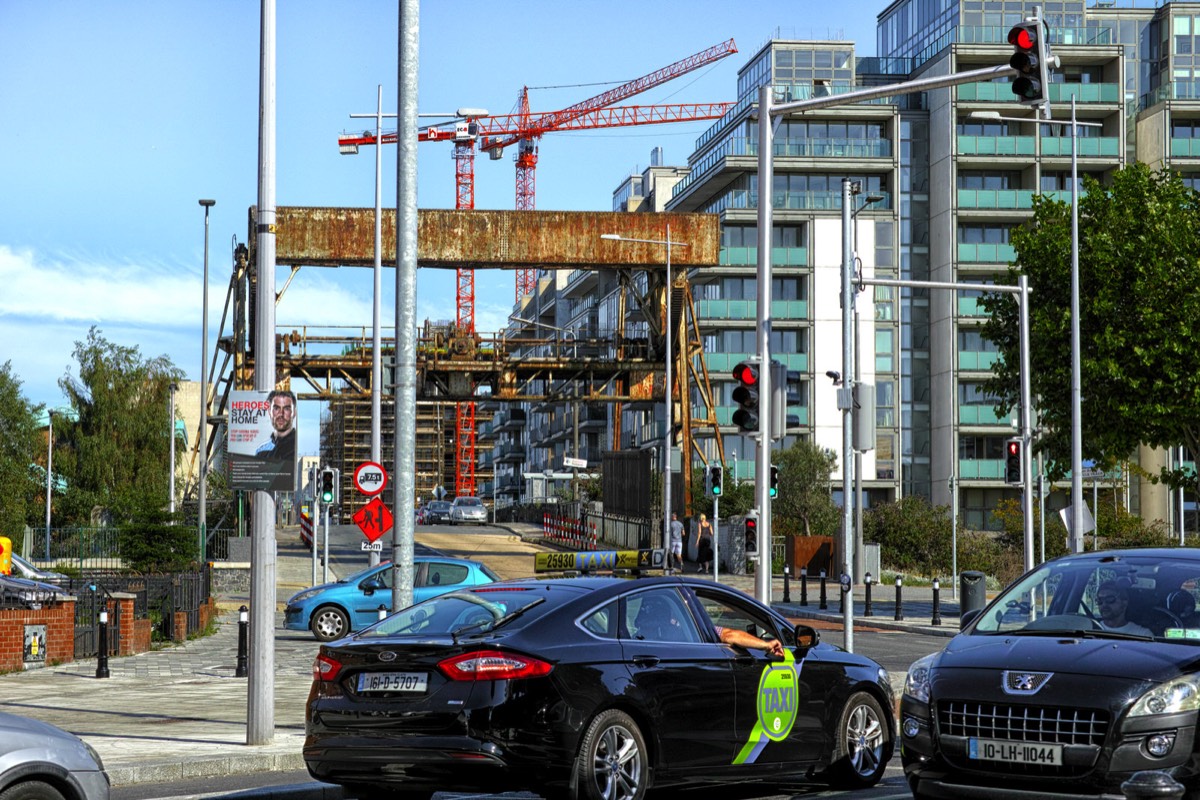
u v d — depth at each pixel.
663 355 58.81
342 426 177.00
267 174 14.72
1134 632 10.29
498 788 9.84
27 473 74.19
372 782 10.11
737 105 90.38
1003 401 41.97
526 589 11.02
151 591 31.83
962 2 85.00
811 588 54.50
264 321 14.67
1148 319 36.69
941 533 63.06
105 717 17.33
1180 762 9.13
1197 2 88.06
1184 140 83.00
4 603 24.70
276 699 19.67
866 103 86.19
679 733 10.72
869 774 12.48
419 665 9.99
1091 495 81.88
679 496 62.69
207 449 54.47
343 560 61.38
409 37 18.73
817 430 84.19
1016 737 9.48
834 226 85.12
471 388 58.75
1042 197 39.94
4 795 8.05
